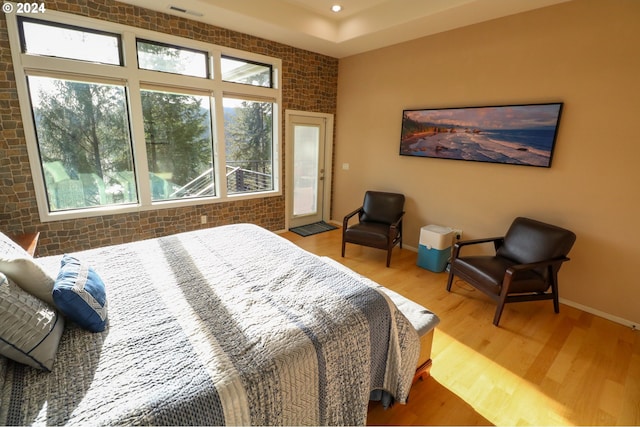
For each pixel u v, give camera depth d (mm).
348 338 1323
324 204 5316
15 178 2691
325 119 4969
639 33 2291
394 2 3264
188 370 1052
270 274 1784
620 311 2586
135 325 1288
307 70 4453
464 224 3586
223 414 970
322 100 4742
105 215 3189
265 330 1271
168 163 3564
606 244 2611
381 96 4250
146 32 3076
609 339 2336
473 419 1631
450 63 3451
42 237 2896
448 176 3656
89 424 846
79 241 3086
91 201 3162
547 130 2801
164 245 2158
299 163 4828
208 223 3947
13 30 2490
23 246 2410
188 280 1681
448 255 3529
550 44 2723
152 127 3377
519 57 2924
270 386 1070
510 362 2061
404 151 4031
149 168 3432
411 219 4133
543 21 2742
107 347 1152
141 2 2904
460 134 3441
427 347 1857
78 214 3031
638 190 2418
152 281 1654
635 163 2408
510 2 2674
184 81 3422
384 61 4137
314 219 5281
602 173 2570
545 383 1885
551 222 2906
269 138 4410
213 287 1615
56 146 2893
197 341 1199
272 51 4020
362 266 3609
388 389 1572
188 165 3719
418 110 3791
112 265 1814
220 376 1033
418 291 3037
